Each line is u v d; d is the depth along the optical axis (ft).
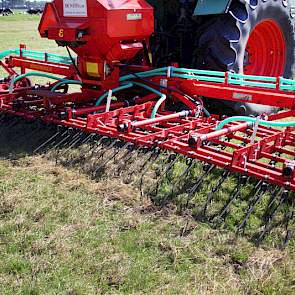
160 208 12.02
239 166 11.83
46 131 17.37
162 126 17.11
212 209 11.85
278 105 15.11
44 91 18.38
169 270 9.71
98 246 10.44
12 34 63.77
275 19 19.81
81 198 12.55
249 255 10.09
